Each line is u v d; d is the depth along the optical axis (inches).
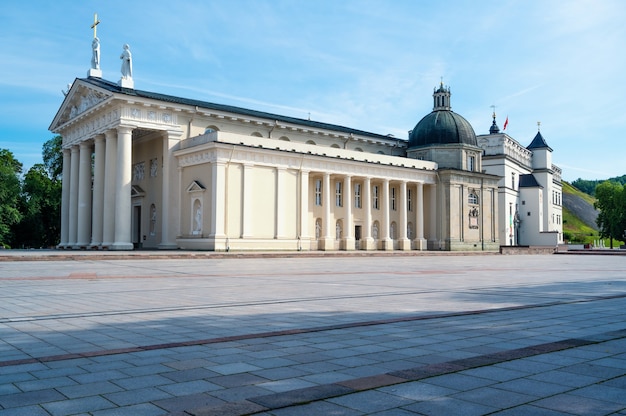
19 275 1003.3
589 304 621.9
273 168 2201.0
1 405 242.4
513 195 3823.8
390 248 2659.9
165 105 2118.6
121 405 242.4
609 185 4928.6
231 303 605.6
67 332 426.3
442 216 2878.9
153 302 612.4
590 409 237.8
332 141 2728.8
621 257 2463.1
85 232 2404.0
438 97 3164.4
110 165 2156.7
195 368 310.0
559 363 323.0
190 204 2135.8
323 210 2407.7
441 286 848.9
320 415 228.4
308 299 647.8
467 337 407.5
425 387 271.3
